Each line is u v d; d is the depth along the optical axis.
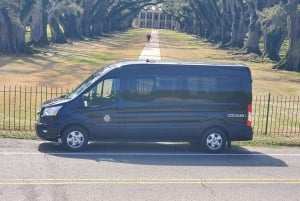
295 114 22.92
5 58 47.56
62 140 13.31
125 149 13.91
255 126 19.09
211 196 9.65
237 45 81.19
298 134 17.81
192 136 13.96
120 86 13.53
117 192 9.63
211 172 11.62
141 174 11.11
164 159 12.84
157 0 122.44
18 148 13.27
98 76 13.68
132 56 53.66
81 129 13.39
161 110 13.70
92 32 111.56
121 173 11.12
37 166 11.40
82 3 94.94
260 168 12.26
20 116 18.62
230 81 14.06
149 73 13.64
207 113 13.95
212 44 93.88
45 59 48.44
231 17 86.81
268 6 61.88
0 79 31.31
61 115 13.29
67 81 31.45
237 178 11.14
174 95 13.75
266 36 61.47
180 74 13.77
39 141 14.38
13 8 50.97
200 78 13.88
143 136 13.71
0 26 51.88
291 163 12.99
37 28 65.56
